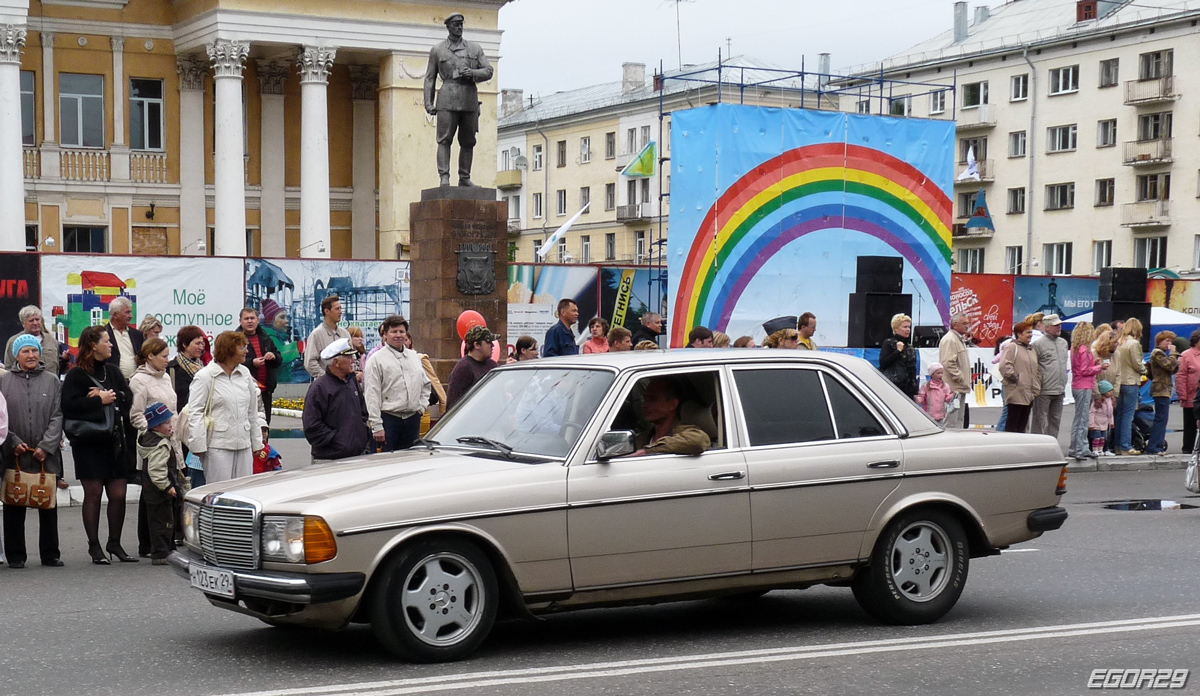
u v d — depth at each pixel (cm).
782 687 657
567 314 1509
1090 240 6450
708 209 2242
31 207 4081
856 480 789
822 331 2347
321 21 4131
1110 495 1555
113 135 4191
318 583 666
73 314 1927
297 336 2120
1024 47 6644
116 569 1045
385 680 665
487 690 646
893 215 2409
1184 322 2514
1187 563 1059
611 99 7894
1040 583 968
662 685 659
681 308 2292
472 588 708
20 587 958
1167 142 6078
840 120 2341
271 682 663
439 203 1911
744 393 782
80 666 703
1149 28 6125
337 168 4541
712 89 6494
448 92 1928
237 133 4041
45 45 4069
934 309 2472
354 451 1073
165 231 4278
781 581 777
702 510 748
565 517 716
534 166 8550
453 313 1916
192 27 4144
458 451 769
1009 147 6819
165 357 1077
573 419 747
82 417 1052
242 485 744
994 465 835
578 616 852
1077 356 1838
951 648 748
